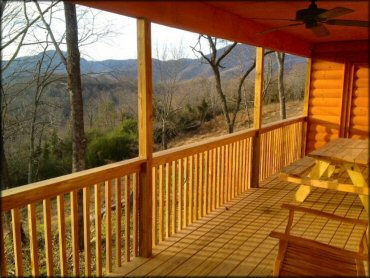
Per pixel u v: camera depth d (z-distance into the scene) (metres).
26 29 8.38
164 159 3.34
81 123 8.99
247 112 15.00
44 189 2.34
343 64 6.19
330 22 3.09
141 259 3.05
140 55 2.82
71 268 7.01
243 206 4.37
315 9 2.84
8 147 10.13
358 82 6.07
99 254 2.81
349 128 6.27
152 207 3.20
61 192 2.46
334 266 2.46
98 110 12.71
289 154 6.44
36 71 9.64
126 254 3.04
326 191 4.96
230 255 3.10
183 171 3.67
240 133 4.69
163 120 13.91
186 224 3.76
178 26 2.63
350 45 6.05
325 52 6.37
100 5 2.07
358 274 2.30
